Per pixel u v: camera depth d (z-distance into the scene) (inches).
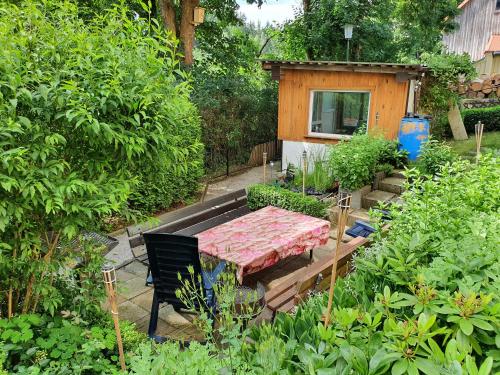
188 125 264.7
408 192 125.0
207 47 531.5
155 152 107.1
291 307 119.1
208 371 65.3
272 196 245.1
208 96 375.9
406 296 66.1
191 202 302.5
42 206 93.2
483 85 396.2
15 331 89.4
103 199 96.7
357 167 244.4
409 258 76.0
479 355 58.4
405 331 56.2
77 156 101.7
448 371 50.5
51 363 85.4
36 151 88.3
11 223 93.4
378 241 112.2
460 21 759.1
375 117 310.5
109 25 104.9
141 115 104.0
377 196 252.4
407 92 294.0
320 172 290.4
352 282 85.7
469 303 58.5
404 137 280.2
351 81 312.7
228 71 475.8
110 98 94.8
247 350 71.7
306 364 60.1
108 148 102.0
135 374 69.5
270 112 448.5
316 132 340.8
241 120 410.9
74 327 98.5
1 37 89.2
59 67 97.4
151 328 137.8
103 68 97.4
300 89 335.6
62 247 111.7
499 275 68.5
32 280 103.6
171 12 418.0
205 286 131.0
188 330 143.6
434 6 544.7
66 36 99.7
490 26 720.3
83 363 89.1
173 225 186.4
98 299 114.5
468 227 94.3
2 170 84.0
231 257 145.8
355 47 549.3
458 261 73.3
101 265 117.3
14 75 86.4
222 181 370.0
